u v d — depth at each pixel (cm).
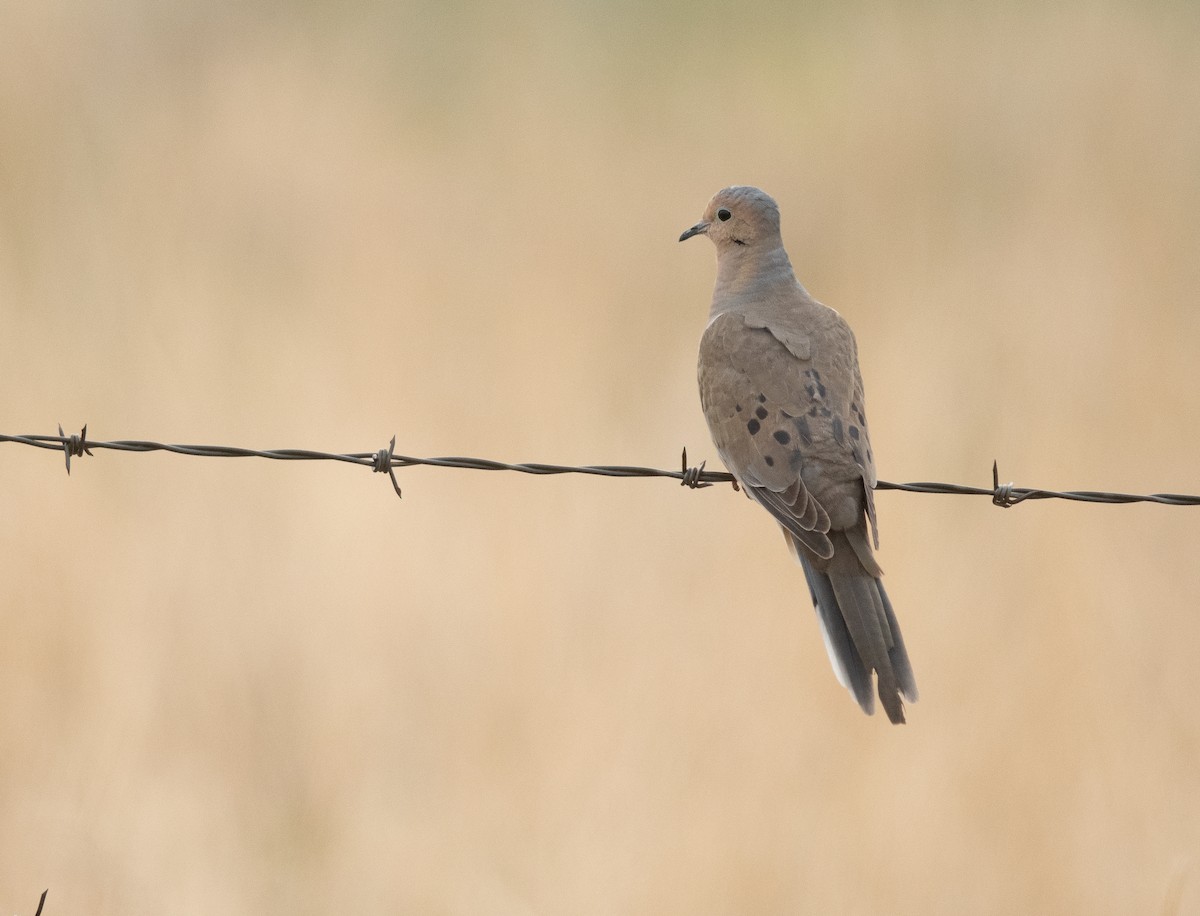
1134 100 1742
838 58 2158
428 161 1820
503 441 1229
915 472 1188
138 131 1703
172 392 1228
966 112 1797
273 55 1906
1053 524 1084
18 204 1508
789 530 781
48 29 1755
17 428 1198
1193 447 1233
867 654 738
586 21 2356
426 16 2308
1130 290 1428
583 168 1812
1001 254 1548
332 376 1275
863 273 1520
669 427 1255
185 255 1450
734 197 921
